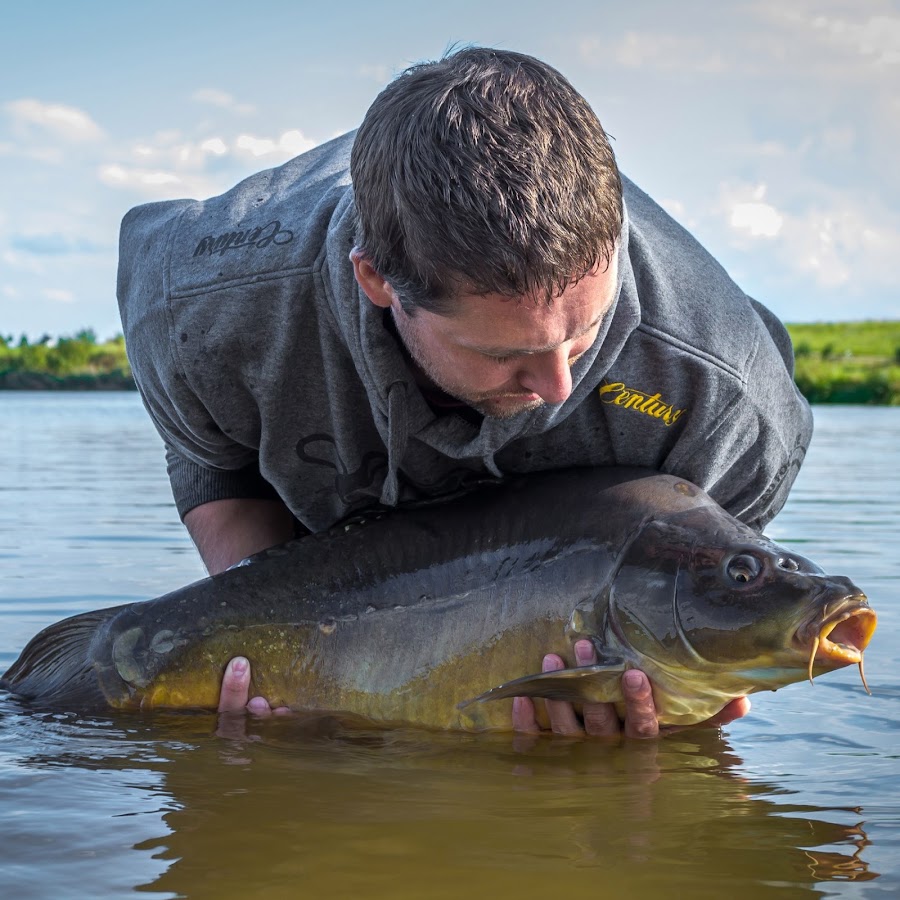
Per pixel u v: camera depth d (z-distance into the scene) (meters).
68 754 1.14
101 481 4.13
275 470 1.31
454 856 0.86
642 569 1.21
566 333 0.93
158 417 1.36
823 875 0.82
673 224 1.25
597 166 0.91
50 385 24.42
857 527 2.78
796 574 1.16
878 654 1.52
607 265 0.93
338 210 1.13
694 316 1.18
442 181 0.89
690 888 0.80
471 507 1.31
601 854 0.86
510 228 0.88
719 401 1.20
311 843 0.88
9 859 0.85
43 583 2.03
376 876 0.82
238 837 0.90
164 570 2.17
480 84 0.91
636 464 1.28
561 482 1.28
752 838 0.89
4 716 1.30
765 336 1.26
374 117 0.96
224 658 1.33
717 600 1.17
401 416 1.15
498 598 1.26
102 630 1.37
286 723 1.28
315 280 1.15
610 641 1.21
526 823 0.93
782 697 1.36
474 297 0.91
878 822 0.93
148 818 0.94
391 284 0.96
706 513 1.23
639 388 1.19
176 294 1.21
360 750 1.17
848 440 6.71
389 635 1.29
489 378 0.98
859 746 1.17
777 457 1.32
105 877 0.81
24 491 3.74
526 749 1.17
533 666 1.23
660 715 1.23
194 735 1.23
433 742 1.21
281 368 1.20
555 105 0.91
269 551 1.36
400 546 1.32
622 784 1.04
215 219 1.23
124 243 1.33
